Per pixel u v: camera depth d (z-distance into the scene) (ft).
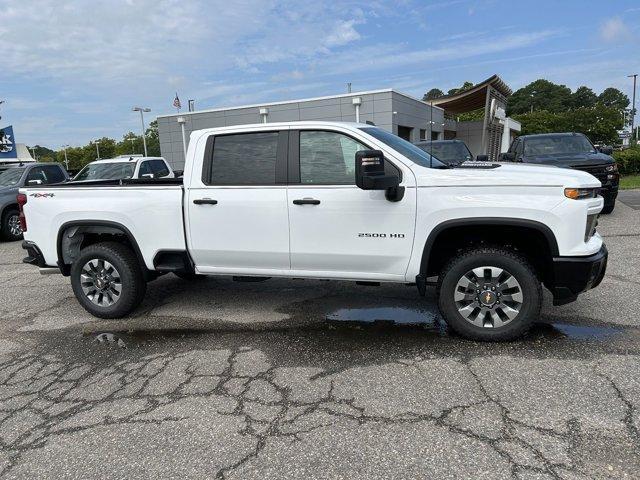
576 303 16.05
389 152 13.28
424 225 13.03
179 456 8.97
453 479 7.97
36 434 9.98
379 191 13.23
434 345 13.26
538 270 13.93
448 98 87.30
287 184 14.14
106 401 11.18
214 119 83.30
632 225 29.53
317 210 13.82
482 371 11.58
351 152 13.66
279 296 18.69
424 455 8.61
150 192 15.57
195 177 15.08
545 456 8.42
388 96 71.15
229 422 10.00
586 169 31.68
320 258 14.16
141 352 13.92
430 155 15.07
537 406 9.98
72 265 17.02
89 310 16.99
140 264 16.40
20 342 15.28
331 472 8.30
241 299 18.54
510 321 12.94
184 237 15.42
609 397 10.18
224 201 14.70
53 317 17.62
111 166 39.40
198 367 12.69
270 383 11.60
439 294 13.47
